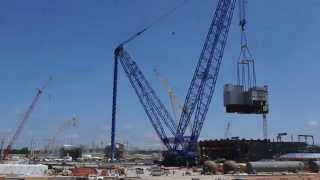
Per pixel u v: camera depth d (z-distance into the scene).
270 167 151.50
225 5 190.38
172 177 126.69
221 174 144.00
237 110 168.00
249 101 165.88
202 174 145.12
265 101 166.75
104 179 116.75
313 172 158.38
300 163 159.75
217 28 192.62
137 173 146.50
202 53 197.00
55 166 171.00
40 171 134.50
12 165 134.12
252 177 125.69
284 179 127.81
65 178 115.06
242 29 173.50
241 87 168.50
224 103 168.50
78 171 140.50
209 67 199.25
